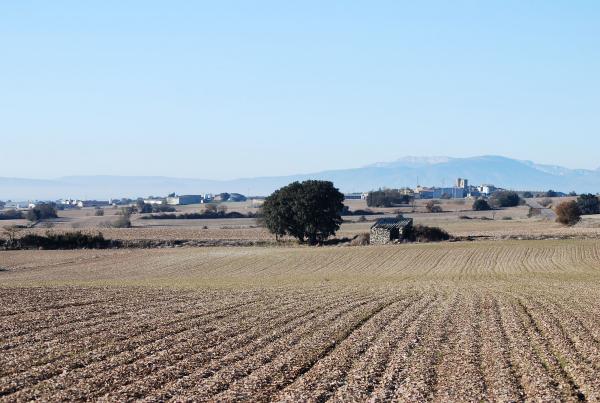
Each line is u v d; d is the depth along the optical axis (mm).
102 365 24328
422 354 27141
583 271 81125
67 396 20094
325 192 122875
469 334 32125
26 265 95562
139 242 121812
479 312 40719
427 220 184500
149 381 21953
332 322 36062
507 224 161625
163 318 36562
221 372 23391
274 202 124938
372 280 71625
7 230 127188
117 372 23250
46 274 86438
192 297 47969
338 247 110250
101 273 87625
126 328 32750
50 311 38906
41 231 131000
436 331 33250
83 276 84500
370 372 23703
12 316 36625
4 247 114312
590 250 98562
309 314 38938
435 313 40281
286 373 23547
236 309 41125
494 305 44312
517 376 23562
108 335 30625
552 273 78875
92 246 118125
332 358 26125
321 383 22047
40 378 22453
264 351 27484
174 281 71625
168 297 47719
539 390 21312
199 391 20797
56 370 23422
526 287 58781
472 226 156125
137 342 28984
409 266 90188
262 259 99375
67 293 49344
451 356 26812
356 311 40656
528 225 156375
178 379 22469
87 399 19953
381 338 30984
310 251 104875
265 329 33188
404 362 25531
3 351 26703
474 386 21828
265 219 127000
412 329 33781
